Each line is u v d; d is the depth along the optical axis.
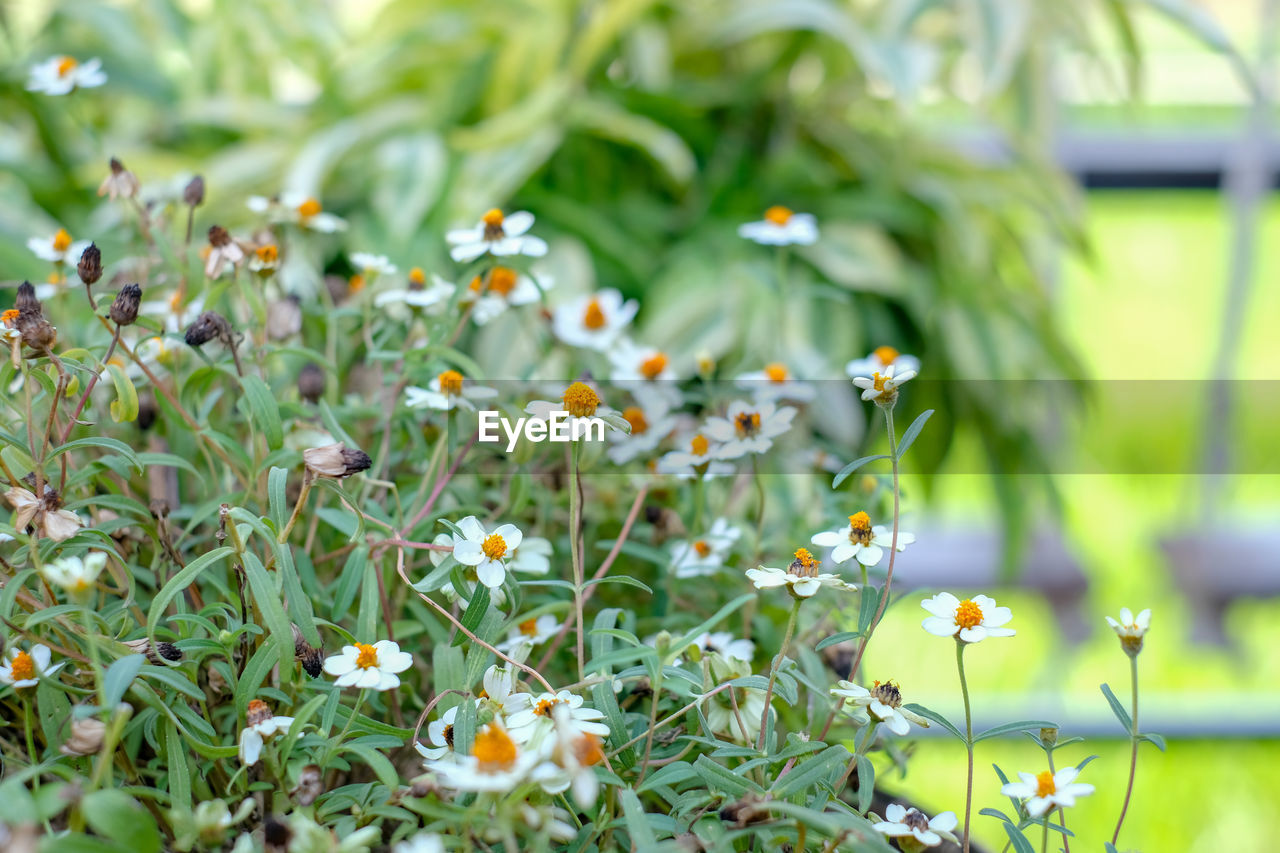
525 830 1.26
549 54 2.57
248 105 2.71
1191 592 3.48
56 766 1.25
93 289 1.50
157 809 1.31
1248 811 2.96
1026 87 2.72
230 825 1.28
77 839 1.21
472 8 2.72
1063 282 3.66
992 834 2.49
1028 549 2.81
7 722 1.32
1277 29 3.42
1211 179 3.47
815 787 1.32
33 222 2.24
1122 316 3.71
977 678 3.22
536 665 1.42
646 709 1.40
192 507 1.44
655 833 1.30
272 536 1.31
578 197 2.61
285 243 1.52
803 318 2.21
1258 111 3.42
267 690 1.31
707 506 1.49
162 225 1.53
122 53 2.74
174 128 2.79
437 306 1.49
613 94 2.63
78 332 1.51
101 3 2.79
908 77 2.31
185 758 1.31
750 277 2.22
